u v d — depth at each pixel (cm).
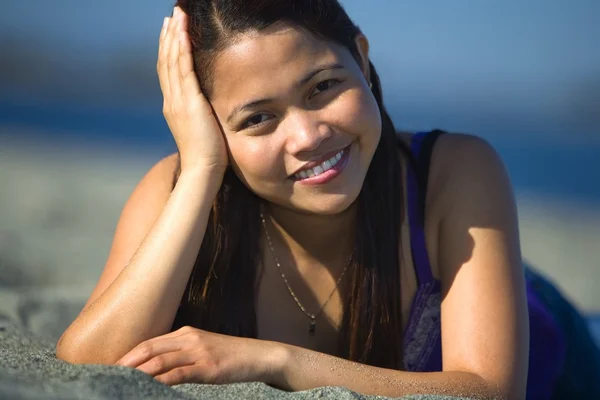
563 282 952
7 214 1057
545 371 465
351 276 382
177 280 351
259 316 399
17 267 736
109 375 273
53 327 544
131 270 352
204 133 364
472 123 2372
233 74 339
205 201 363
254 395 292
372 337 380
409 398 301
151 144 1869
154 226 362
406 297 394
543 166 1811
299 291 399
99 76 2786
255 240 393
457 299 361
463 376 335
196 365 314
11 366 292
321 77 333
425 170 393
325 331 401
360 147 349
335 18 345
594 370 504
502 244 368
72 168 1459
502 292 356
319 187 346
